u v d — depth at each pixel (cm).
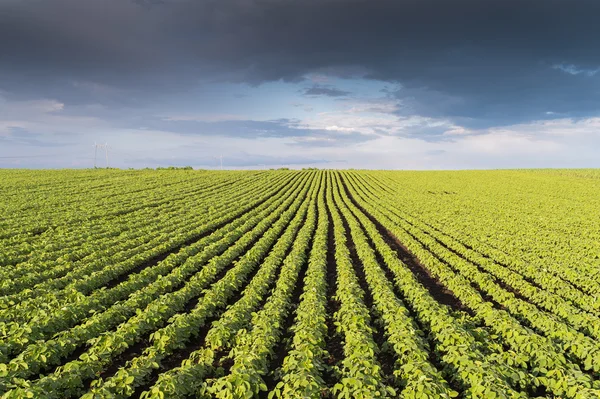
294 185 7356
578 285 1878
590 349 1067
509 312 1500
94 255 2234
